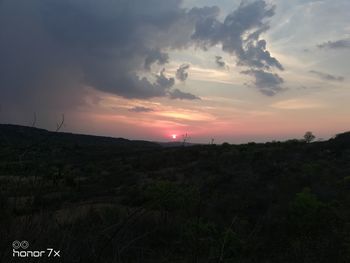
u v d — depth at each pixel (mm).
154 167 45656
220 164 41656
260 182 31688
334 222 13211
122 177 33125
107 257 2494
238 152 50219
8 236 2371
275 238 10438
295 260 8297
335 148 48875
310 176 31766
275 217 14719
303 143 56531
